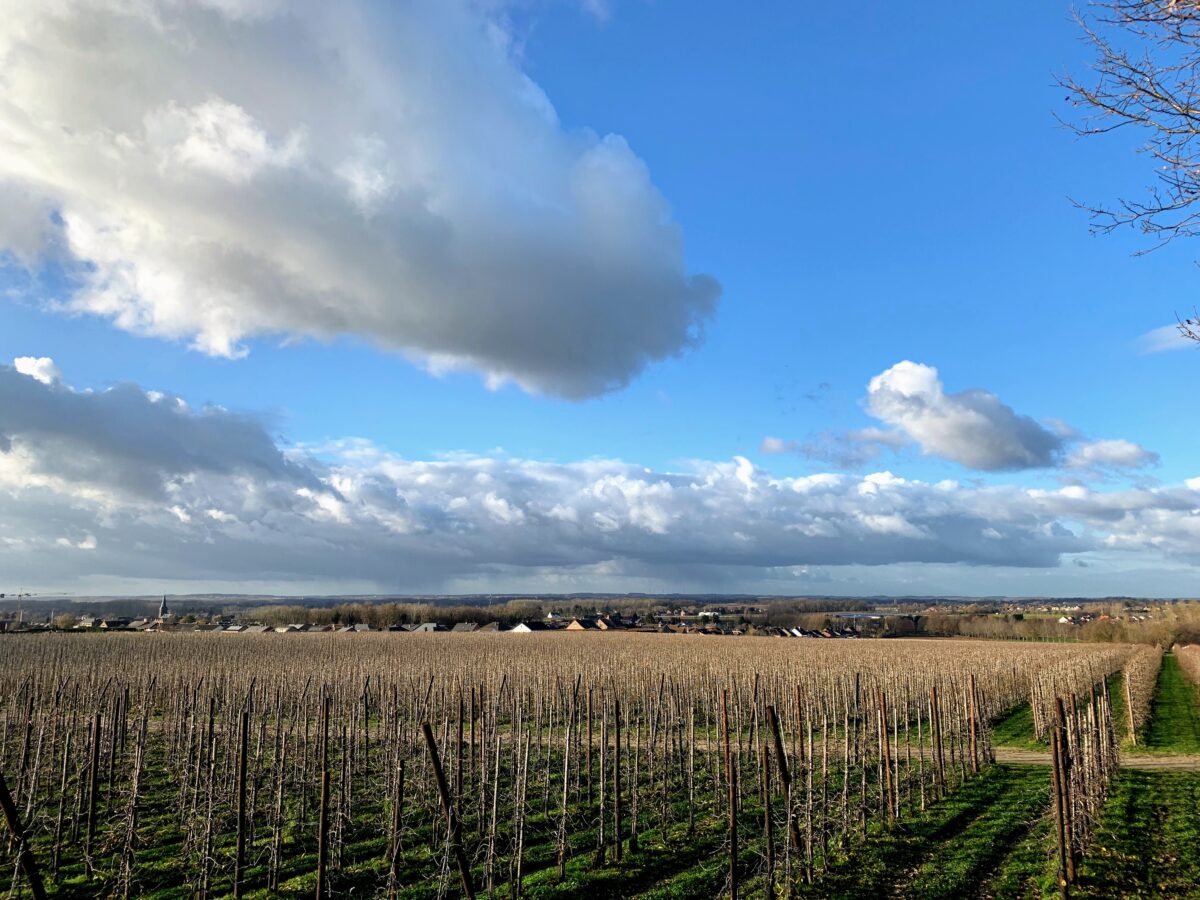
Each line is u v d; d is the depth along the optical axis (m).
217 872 14.45
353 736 22.02
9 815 8.09
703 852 15.29
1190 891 12.88
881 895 12.73
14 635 75.75
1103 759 19.72
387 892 12.67
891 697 33.12
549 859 15.15
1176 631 101.69
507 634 102.81
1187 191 6.03
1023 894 12.80
